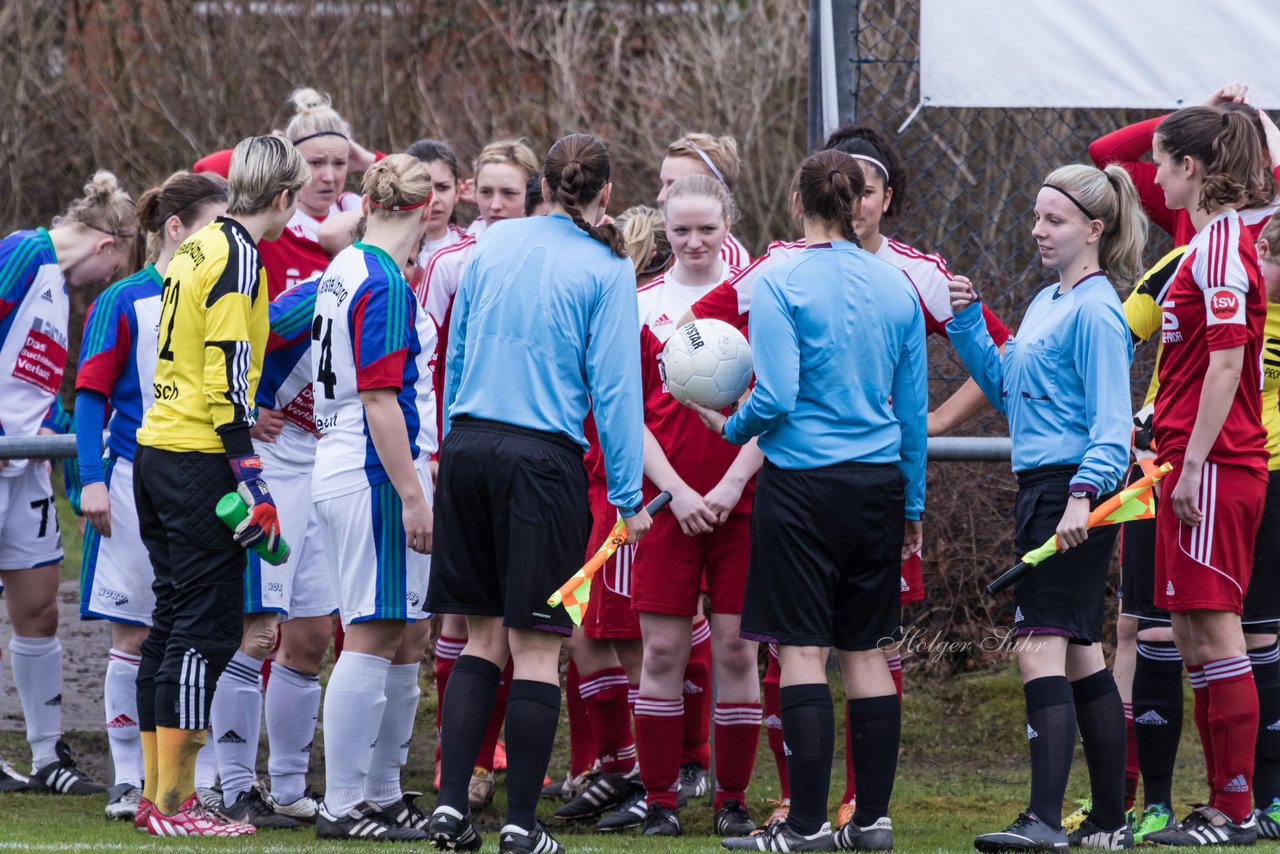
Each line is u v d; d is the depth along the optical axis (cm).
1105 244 1584
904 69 3006
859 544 1511
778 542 1501
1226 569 1617
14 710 2319
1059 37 2188
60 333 2009
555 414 1466
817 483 1493
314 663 1812
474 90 4119
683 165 2050
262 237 1772
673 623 1755
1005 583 1520
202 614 1623
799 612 1497
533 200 1803
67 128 4234
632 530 1497
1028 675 1527
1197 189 1636
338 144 2080
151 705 1686
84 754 2125
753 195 3719
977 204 2925
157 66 4184
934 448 1864
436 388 2048
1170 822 1717
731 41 3878
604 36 4128
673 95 3894
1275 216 1762
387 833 1616
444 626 1972
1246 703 1620
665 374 1661
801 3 3850
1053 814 1490
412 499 1562
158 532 1664
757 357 1499
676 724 1764
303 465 1822
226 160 2244
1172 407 1666
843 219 1543
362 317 1556
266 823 1762
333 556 1623
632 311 1486
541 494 1445
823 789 1505
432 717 2325
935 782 2066
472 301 1507
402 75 4156
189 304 1619
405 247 1617
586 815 1869
